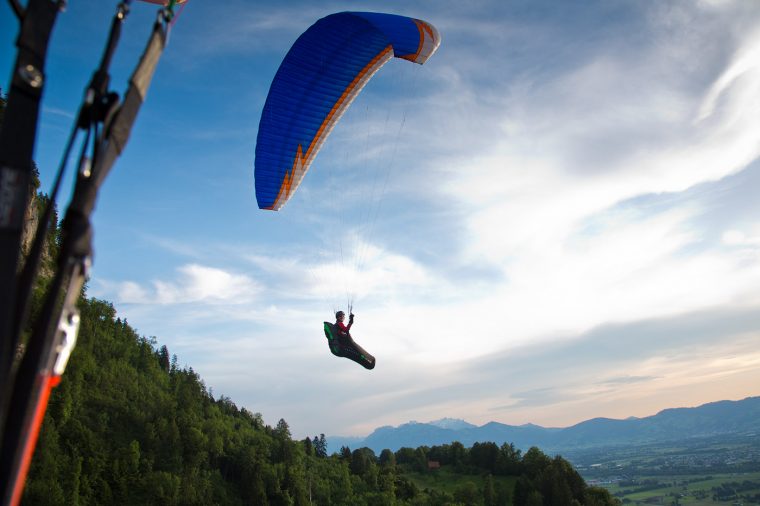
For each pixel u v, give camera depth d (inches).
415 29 682.2
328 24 664.4
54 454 3924.7
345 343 706.8
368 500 6048.2
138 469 4729.3
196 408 6633.9
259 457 5959.6
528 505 5521.7
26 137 104.3
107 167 110.7
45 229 104.7
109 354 6402.6
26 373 97.3
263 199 740.0
